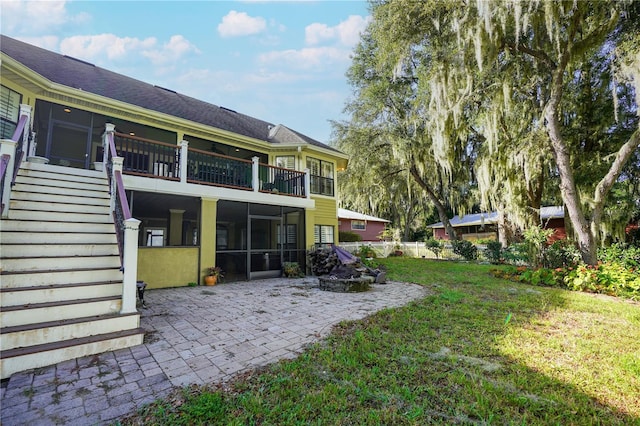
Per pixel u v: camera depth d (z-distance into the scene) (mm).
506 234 15008
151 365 3068
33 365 2947
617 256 8508
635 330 4246
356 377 2795
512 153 11109
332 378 2797
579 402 2438
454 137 13195
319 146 12914
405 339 3822
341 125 18266
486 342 3721
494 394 2514
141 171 7207
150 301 5938
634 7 7918
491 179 13312
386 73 15734
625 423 2180
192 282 7820
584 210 10797
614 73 7797
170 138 9930
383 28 11758
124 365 3062
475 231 25531
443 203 21297
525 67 10266
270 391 2562
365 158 17359
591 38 8180
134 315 3781
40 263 4035
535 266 9234
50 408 2305
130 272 3898
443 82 10523
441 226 26594
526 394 2539
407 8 10406
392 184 19781
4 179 4680
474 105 12805
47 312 3400
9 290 3400
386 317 4836
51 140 8133
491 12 7945
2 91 6535
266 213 11352
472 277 9578
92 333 3473
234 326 4371
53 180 6035
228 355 3334
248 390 2592
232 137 10500
